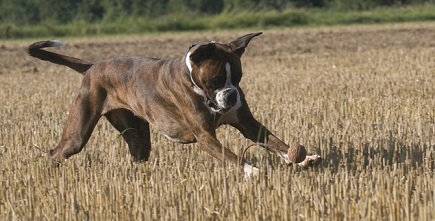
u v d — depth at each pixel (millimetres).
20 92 19062
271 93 16859
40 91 19031
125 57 10172
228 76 8648
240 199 7898
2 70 25922
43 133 12664
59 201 8281
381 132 11500
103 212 7910
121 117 10445
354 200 7695
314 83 18203
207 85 8688
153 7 51938
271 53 28547
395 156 9961
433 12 48188
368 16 47625
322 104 14594
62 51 32219
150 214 7801
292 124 12492
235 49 8836
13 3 52219
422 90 15867
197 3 51938
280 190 8156
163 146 11258
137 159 10633
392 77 18469
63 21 51562
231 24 47062
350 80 18359
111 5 51969
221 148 8961
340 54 26391
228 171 8945
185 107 9117
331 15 48500
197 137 9141
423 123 12258
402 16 47562
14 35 45250
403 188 8188
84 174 9523
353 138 11141
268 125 12594
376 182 8320
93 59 28719
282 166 9836
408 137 11125
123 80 9977
